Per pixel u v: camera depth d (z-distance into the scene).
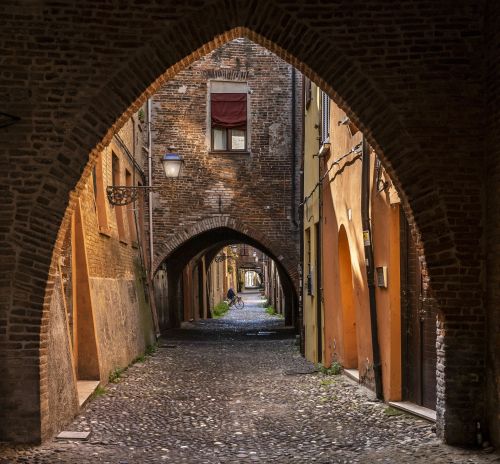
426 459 6.82
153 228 21.11
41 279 7.77
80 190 8.06
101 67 7.91
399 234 9.52
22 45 7.88
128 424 8.89
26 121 7.86
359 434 8.11
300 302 18.70
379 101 7.82
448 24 7.81
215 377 13.38
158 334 21.39
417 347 9.16
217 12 7.96
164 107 21.28
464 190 7.70
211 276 42.00
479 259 7.62
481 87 7.76
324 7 7.90
